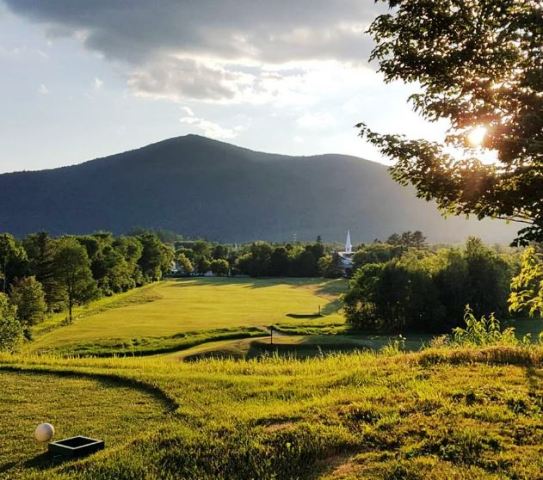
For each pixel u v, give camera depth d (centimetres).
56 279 6431
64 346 3900
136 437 775
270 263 12675
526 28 618
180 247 17250
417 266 5578
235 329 4653
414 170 703
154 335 4359
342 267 12444
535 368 1040
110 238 9875
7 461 718
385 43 764
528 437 695
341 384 1005
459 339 1571
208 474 671
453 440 692
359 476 624
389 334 5234
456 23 714
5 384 1110
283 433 749
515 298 1034
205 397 971
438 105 709
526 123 608
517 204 662
